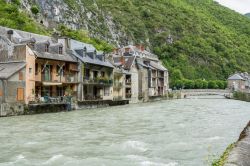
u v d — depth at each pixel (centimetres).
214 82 15388
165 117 4369
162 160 1930
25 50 5159
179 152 2139
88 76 6856
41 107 5003
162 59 17250
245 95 11144
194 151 2161
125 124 3600
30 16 10838
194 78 16862
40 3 12444
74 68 6431
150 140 2586
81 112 5216
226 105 7281
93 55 7150
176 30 19488
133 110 5631
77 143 2466
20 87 5028
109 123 3691
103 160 1931
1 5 9706
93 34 14812
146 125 3512
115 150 2220
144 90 9531
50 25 11681
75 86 6494
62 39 6569
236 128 3259
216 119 4116
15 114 4603
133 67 8944
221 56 18912
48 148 2280
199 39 19362
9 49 5284
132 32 17788
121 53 10644
